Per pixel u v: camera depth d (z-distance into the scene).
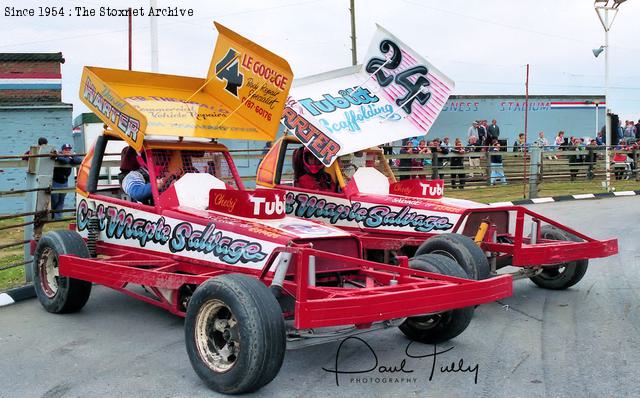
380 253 7.65
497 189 19.83
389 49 8.31
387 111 8.11
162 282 5.33
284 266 4.72
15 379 4.82
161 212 5.95
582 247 6.87
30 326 6.20
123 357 5.30
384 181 8.11
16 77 16.45
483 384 4.75
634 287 7.81
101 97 6.38
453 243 6.16
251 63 6.61
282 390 4.61
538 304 7.16
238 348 4.36
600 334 5.99
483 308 7.02
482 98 29.33
